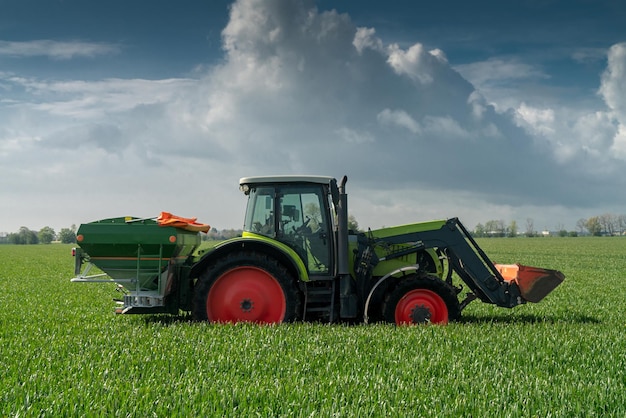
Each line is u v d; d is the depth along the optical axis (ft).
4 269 98.63
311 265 30.32
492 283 31.53
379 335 25.27
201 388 16.66
